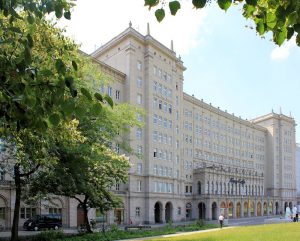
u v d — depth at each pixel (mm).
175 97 80000
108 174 28625
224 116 107562
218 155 102812
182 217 78500
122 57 69875
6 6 5164
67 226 51812
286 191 127188
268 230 32344
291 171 132000
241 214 97500
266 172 125750
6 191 43719
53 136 17219
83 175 25578
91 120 24641
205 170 88500
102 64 62500
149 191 68062
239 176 102688
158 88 74062
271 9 5039
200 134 96188
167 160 74812
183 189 80188
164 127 74875
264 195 116500
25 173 24172
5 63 5008
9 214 43812
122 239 27797
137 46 70750
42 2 5445
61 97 4770
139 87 70188
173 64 79938
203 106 98188
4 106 5152
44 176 25109
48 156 19516
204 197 86000
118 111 28203
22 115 5086
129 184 64688
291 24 4598
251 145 119625
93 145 24672
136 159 66812
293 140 134875
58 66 4887
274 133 126438
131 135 64938
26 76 5004
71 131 18359
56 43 14641
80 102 4965
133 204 65000
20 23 8828
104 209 30359
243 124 116750
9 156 24016
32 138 15328
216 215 87500
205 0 4059
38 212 48219
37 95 4848
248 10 5223
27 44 5207
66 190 25625
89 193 26750
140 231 33594
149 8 4383
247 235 26547
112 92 64875
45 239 26000
